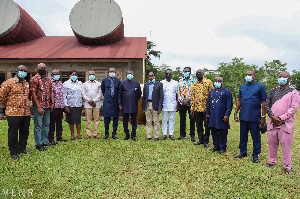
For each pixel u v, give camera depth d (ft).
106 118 22.50
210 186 12.44
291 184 12.76
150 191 11.85
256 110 16.30
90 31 40.68
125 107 21.86
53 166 15.12
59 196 11.34
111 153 17.87
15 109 16.40
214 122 18.38
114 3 41.09
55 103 20.66
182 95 22.33
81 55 36.29
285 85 14.89
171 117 22.86
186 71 21.93
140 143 20.92
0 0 41.50
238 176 13.73
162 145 20.34
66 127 28.78
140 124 31.30
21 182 12.75
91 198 11.14
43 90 18.44
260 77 71.67
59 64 37.76
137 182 12.89
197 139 23.04
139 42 44.19
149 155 17.40
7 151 18.12
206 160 16.46
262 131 15.94
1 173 13.89
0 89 16.06
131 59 35.06
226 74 74.38
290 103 14.53
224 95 18.26
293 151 19.06
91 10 41.06
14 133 16.46
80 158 16.66
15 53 37.68
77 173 14.01
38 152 17.99
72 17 41.01
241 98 16.97
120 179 13.24
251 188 12.29
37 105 17.85
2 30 40.47
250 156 17.60
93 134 23.43
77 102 22.06
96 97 22.68
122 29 44.29
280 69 71.82
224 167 15.15
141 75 37.58
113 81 22.31
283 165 15.42
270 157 15.61
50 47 41.01
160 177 13.51
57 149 18.84
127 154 17.63
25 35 43.65
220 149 18.49
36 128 18.45
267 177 13.61
